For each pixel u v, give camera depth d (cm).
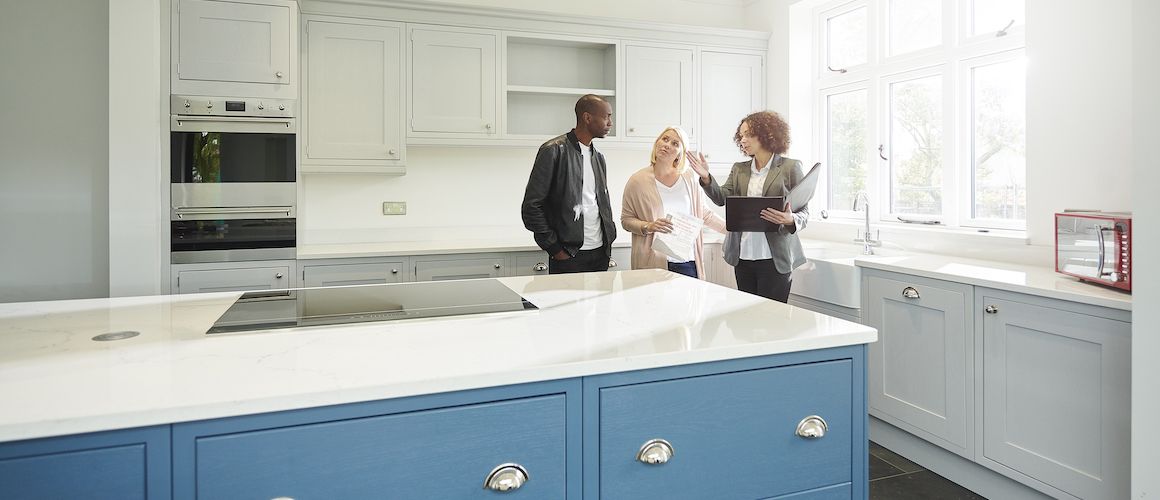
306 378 104
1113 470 205
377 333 135
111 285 319
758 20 473
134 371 108
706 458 124
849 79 421
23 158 327
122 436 92
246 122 340
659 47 432
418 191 425
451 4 383
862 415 138
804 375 132
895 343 291
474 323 145
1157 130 177
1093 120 264
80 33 330
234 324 141
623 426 118
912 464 288
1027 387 232
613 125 427
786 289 318
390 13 377
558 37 409
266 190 344
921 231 348
